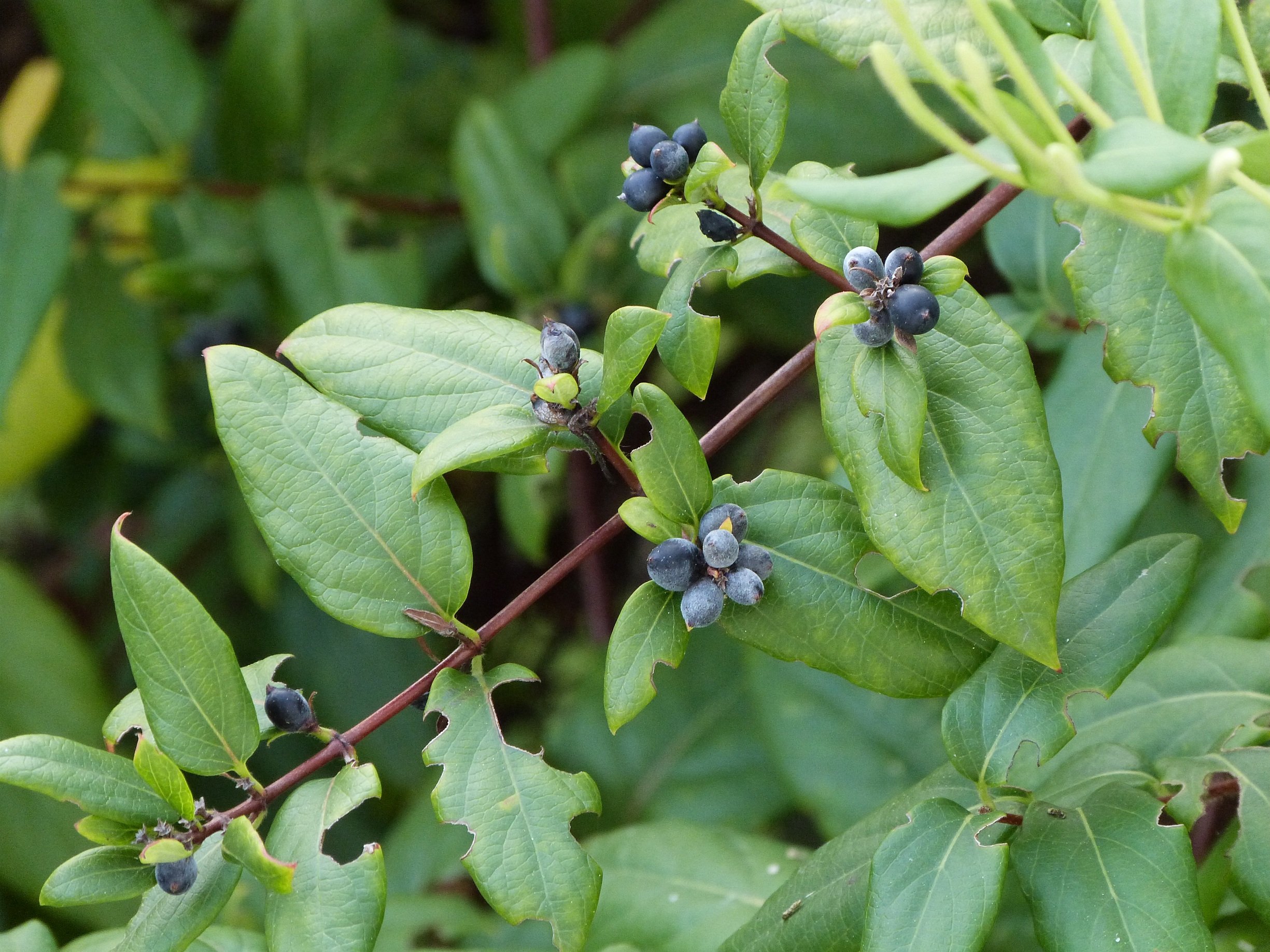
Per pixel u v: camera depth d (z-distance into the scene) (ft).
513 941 2.35
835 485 1.97
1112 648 1.96
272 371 1.98
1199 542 1.97
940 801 1.94
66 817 2.82
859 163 2.74
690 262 1.96
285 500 1.97
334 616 1.97
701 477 1.93
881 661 1.96
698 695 2.77
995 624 1.89
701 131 1.92
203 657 1.94
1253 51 1.96
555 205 2.63
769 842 2.30
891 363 1.89
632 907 2.28
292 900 1.93
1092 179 1.77
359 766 1.95
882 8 1.97
